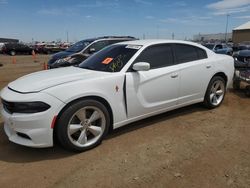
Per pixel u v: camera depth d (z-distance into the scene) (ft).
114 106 13.44
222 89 19.42
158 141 13.73
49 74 13.92
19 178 10.57
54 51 124.77
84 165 11.44
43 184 10.15
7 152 12.75
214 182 10.13
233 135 14.48
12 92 12.12
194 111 18.60
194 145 13.25
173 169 11.04
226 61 19.27
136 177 10.49
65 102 11.68
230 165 11.32
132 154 12.35
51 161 11.85
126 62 14.24
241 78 23.93
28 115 11.27
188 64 16.63
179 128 15.48
